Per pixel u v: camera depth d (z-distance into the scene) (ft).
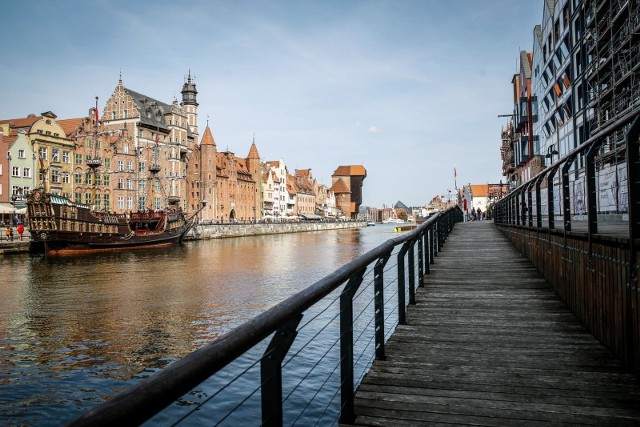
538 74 167.94
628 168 16.46
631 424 14.20
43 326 55.26
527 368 19.20
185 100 363.97
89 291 81.20
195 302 70.85
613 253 19.27
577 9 111.55
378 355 20.59
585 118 107.65
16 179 189.57
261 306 67.56
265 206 438.81
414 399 16.43
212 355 6.11
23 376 38.58
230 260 143.33
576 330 24.23
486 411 15.34
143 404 4.77
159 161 294.05
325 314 56.49
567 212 27.91
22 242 151.74
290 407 30.94
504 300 31.68
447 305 30.81
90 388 36.24
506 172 278.26
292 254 167.32
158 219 214.28
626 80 83.15
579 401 15.87
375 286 20.80
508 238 72.02
